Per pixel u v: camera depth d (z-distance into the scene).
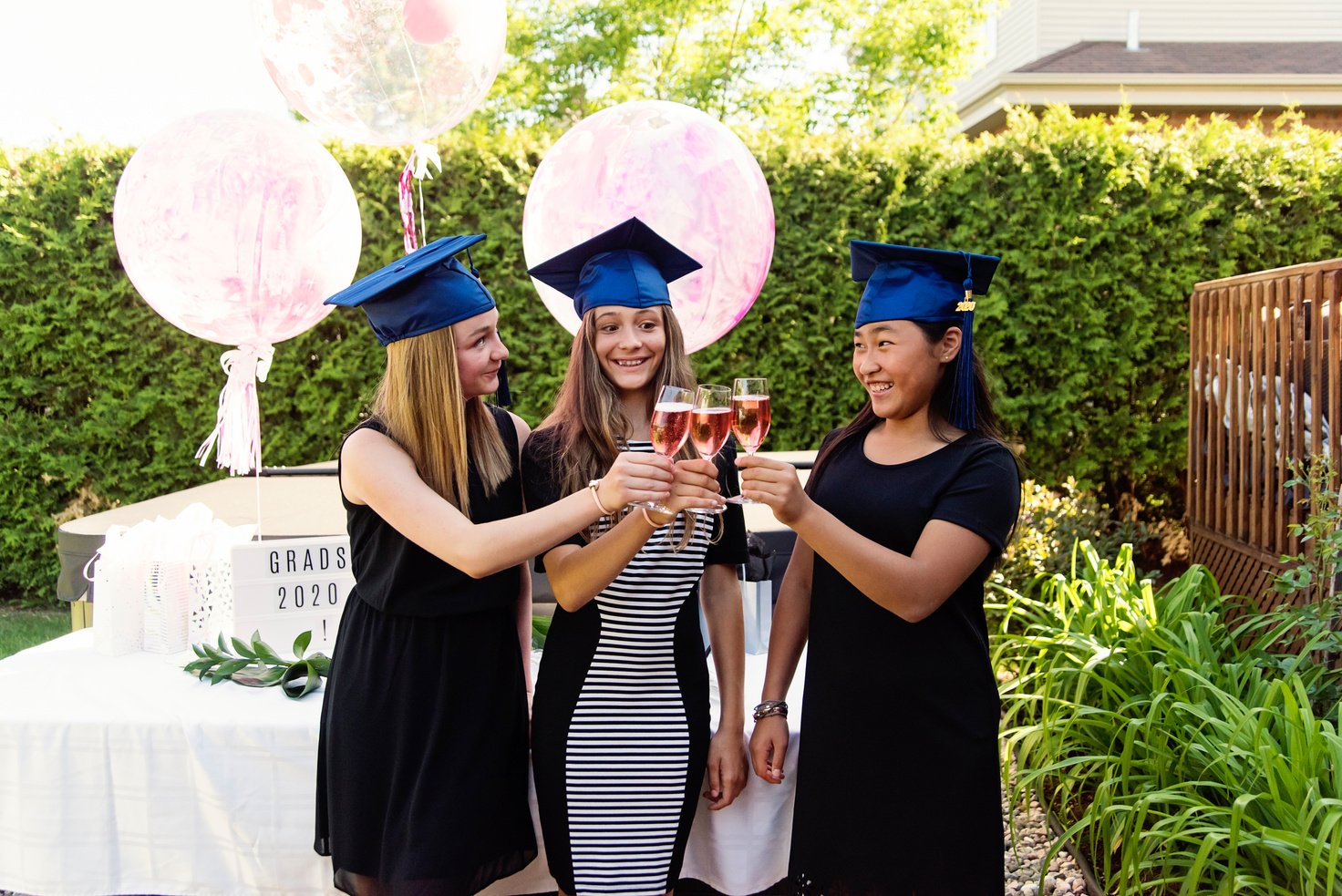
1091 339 6.21
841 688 1.79
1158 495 6.71
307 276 2.97
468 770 1.74
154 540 2.55
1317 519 3.22
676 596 1.82
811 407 6.45
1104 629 3.14
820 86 13.92
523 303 6.26
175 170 2.80
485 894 2.01
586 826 1.77
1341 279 3.46
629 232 1.87
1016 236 6.19
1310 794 2.04
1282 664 2.88
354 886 1.78
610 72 13.75
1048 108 6.27
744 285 3.21
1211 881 2.26
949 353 1.82
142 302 6.09
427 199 6.16
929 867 1.72
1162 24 13.12
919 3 13.28
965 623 1.79
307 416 6.37
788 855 2.04
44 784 2.08
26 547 6.24
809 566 2.03
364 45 2.90
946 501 1.73
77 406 6.26
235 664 2.30
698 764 1.83
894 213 6.26
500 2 3.16
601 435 1.83
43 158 5.97
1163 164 6.14
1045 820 3.05
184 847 2.09
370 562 1.80
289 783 2.07
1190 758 2.47
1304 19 13.20
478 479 1.82
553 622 1.87
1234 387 4.48
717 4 13.23
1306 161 6.16
